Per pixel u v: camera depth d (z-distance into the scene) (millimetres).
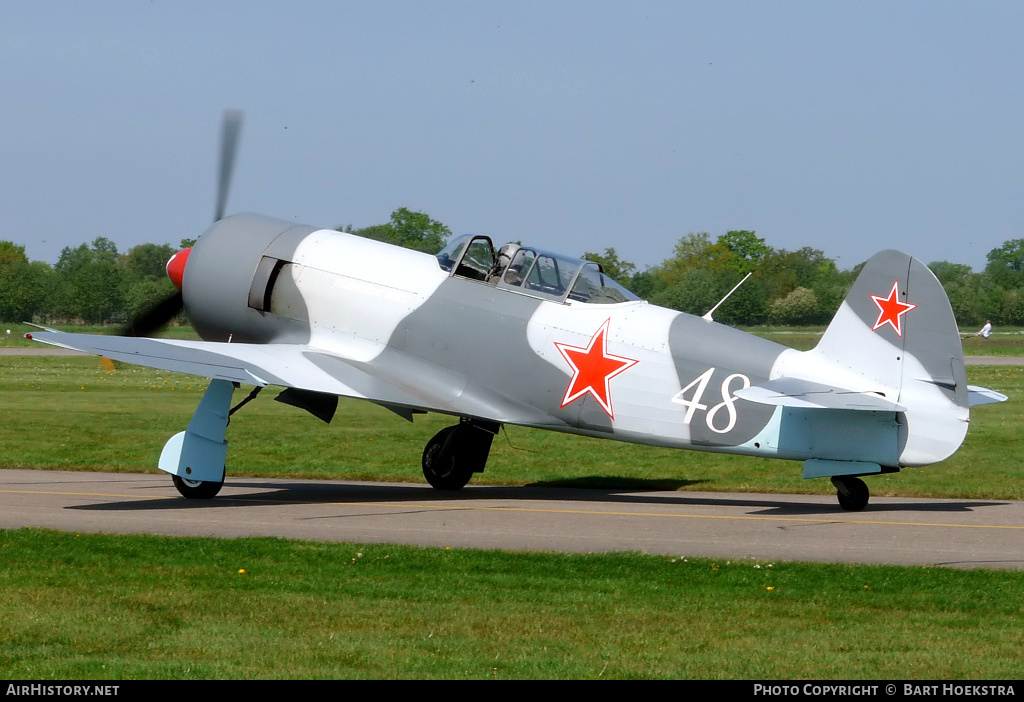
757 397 31391
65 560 24891
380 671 17453
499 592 22453
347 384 36562
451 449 39688
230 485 40719
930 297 31922
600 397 35562
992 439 56312
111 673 17172
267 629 19594
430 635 19359
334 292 40031
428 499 37188
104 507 33656
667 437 34844
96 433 55344
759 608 21375
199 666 17562
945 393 31734
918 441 31906
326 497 37438
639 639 19266
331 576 23703
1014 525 31297
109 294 197375
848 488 34188
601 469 45875
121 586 22500
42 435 54156
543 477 43562
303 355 38312
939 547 27641
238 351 37188
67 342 33594
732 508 34906
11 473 42500
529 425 36719
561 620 20359
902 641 19234
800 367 33438
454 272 38250
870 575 24078
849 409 31203
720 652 18594
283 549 26422
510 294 37281
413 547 26812
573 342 36000
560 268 36906
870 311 32688
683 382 34500
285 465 46469
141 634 19203
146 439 53312
